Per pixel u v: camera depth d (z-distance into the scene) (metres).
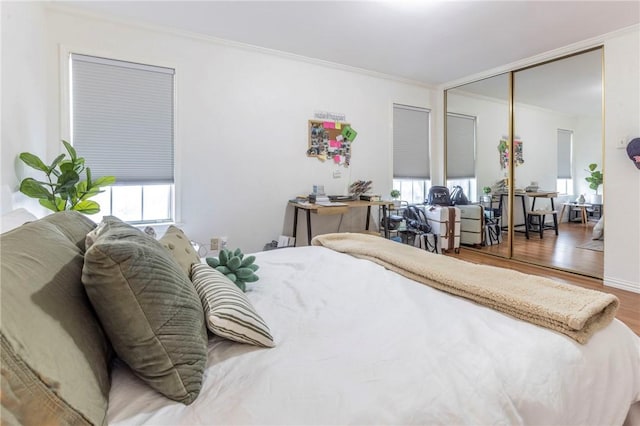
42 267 0.70
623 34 2.97
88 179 2.26
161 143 3.04
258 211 3.54
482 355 0.87
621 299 2.78
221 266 1.42
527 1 2.52
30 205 2.22
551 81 3.61
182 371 0.73
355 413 0.67
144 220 3.09
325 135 3.91
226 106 3.30
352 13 2.71
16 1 1.99
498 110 4.17
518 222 4.07
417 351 0.88
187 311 0.80
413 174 4.71
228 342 0.97
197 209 3.22
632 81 2.94
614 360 0.99
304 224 3.83
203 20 2.83
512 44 3.31
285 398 0.71
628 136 2.98
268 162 3.57
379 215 4.36
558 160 3.61
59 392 0.56
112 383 0.77
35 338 0.57
